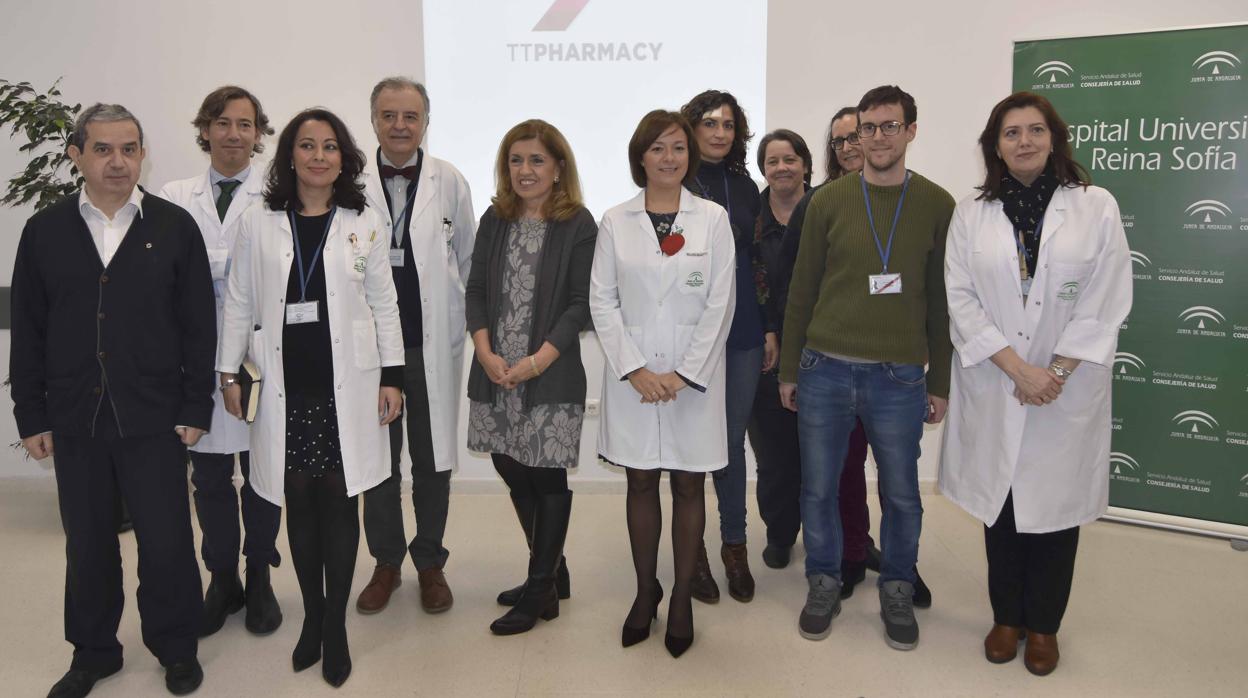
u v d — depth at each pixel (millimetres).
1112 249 2041
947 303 2223
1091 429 2107
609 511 3537
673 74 3527
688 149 2170
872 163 2170
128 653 2324
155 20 3543
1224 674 2197
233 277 2129
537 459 2293
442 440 2609
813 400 2342
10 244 3748
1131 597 2672
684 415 2195
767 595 2699
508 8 3492
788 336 2422
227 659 2299
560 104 3543
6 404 3838
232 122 2322
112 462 2025
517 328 2307
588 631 2447
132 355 1935
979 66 3527
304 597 2191
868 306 2211
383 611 2586
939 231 2244
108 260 1933
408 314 2516
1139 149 3127
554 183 2359
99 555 2061
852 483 2727
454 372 2682
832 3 3508
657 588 2396
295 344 2039
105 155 1870
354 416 2080
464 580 2838
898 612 2367
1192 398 3184
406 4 3525
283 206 2066
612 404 2252
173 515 2049
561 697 2096
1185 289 3137
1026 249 2105
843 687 2139
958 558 2984
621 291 2201
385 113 2430
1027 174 2102
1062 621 2504
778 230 2699
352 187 2121
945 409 2354
